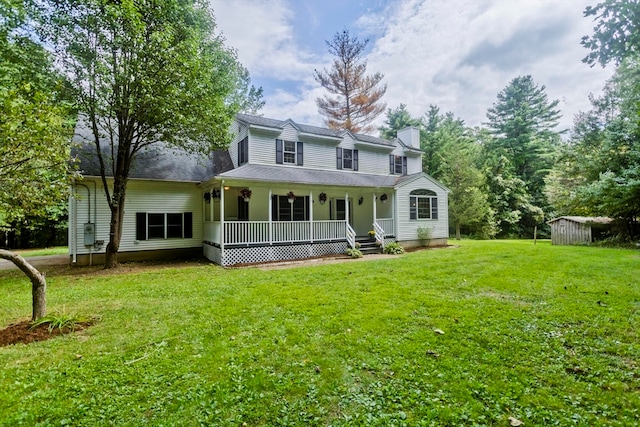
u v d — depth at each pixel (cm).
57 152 528
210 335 399
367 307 504
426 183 1569
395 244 1326
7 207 665
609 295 540
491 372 295
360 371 305
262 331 412
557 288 599
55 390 272
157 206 1230
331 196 1534
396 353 338
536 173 2766
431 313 469
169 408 247
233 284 709
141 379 291
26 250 1877
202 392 269
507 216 2506
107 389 275
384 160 1711
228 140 1130
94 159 1129
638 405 241
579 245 1464
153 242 1216
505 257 1038
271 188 1198
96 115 960
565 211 1808
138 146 1083
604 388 266
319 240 1245
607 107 1716
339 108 2567
